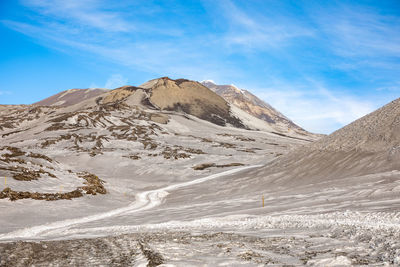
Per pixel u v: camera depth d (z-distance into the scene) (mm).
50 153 112312
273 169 56562
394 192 21516
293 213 20531
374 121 47500
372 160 37656
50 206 37219
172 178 83875
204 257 7602
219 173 84312
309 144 59688
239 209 27828
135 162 102438
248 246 9328
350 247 8188
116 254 8609
